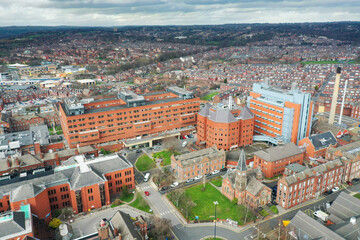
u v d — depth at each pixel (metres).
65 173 125.88
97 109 190.75
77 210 120.94
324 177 131.25
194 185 143.50
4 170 146.88
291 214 118.56
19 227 93.62
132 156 181.75
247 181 126.88
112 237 93.94
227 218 117.31
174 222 116.25
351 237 93.31
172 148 187.88
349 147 157.00
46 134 194.75
